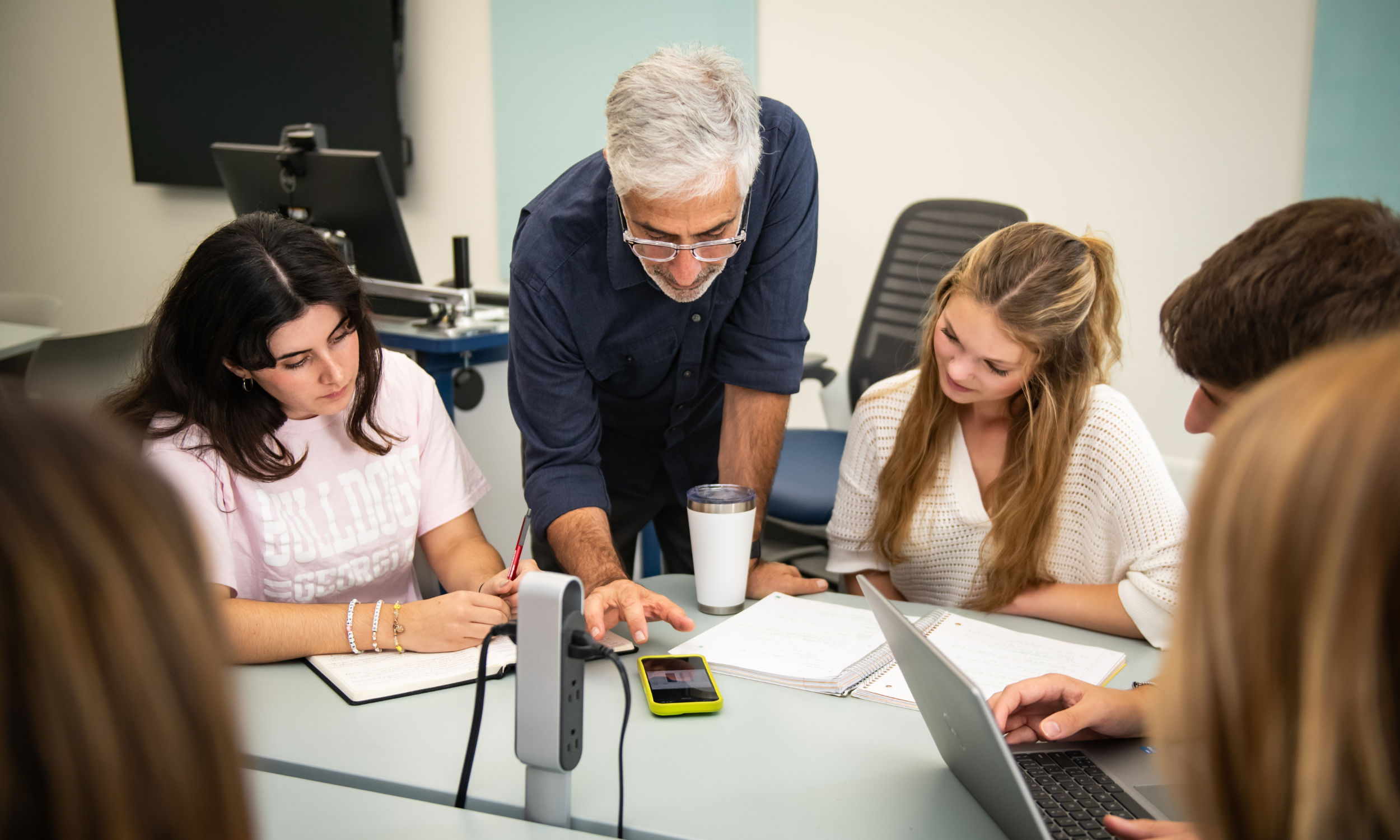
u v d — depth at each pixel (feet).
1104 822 2.60
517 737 2.70
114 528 1.16
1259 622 1.28
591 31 12.10
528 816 2.79
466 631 3.92
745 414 5.31
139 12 15.25
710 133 3.93
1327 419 1.25
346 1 13.51
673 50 4.26
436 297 8.21
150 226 16.60
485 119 13.25
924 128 10.66
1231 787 1.37
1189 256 9.59
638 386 5.53
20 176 17.93
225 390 4.25
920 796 2.90
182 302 4.08
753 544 5.12
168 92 15.34
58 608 1.08
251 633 3.81
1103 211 9.91
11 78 17.49
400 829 2.67
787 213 4.98
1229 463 1.36
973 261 4.40
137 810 1.14
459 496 5.03
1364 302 2.66
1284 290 2.75
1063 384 4.49
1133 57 9.47
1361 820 1.21
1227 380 2.98
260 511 4.45
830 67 11.04
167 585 1.18
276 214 4.26
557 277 4.87
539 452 5.05
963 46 10.27
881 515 4.98
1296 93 8.84
